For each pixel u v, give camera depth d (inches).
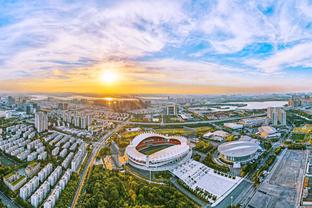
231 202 7357.3
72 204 7381.9
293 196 7657.5
